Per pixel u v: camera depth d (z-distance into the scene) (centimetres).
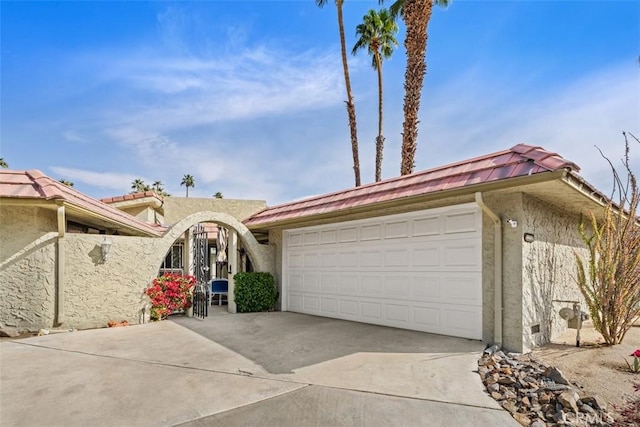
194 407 470
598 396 468
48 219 934
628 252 706
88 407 470
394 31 2234
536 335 722
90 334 893
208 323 1050
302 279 1247
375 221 998
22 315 883
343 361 654
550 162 605
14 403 482
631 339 760
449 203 818
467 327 773
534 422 423
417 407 466
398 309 920
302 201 1258
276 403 481
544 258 778
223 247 1834
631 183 705
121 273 1041
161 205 1986
